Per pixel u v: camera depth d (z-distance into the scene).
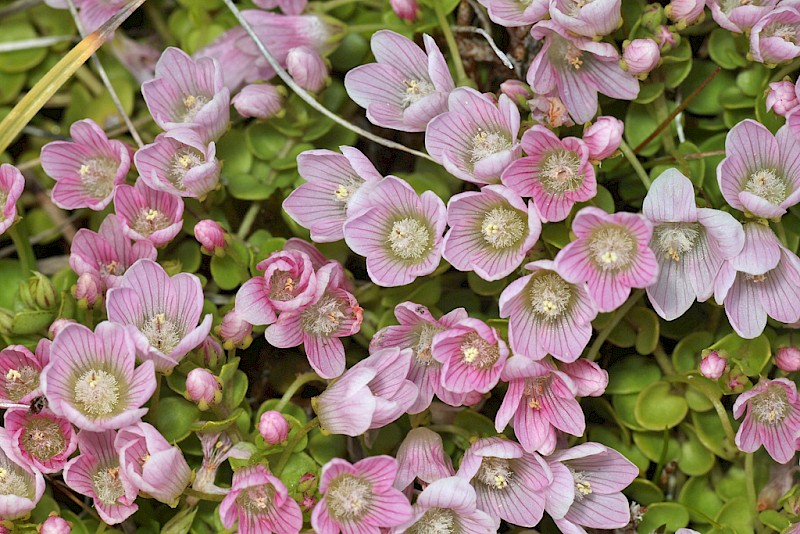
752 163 0.32
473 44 0.34
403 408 0.32
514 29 0.34
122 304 0.32
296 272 0.32
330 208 0.33
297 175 0.34
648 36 0.33
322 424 0.32
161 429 0.32
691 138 0.34
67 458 0.32
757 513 0.32
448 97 0.32
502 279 0.33
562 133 0.33
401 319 0.32
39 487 0.31
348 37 0.34
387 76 0.33
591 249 0.31
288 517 0.31
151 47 0.35
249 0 0.34
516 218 0.32
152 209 0.33
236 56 0.34
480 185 0.33
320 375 0.32
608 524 0.32
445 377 0.31
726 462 0.33
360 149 0.34
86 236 0.32
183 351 0.31
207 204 0.33
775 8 0.32
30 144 0.35
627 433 0.33
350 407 0.31
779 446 0.32
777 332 0.33
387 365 0.32
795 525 0.32
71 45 0.35
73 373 0.31
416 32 0.34
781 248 0.32
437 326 0.32
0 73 0.35
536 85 0.32
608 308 0.31
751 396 0.32
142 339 0.31
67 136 0.35
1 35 0.35
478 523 0.32
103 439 0.32
